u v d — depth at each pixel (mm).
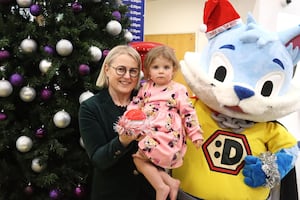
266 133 1643
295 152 1604
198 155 1604
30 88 1854
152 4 5879
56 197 1916
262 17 3609
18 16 1933
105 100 1453
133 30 2791
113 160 1310
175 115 1402
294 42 1562
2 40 1797
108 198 1429
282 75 1532
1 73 1808
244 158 1565
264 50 1514
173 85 1451
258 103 1466
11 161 2055
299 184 2096
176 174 1641
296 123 2449
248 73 1521
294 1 3799
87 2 2000
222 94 1480
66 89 2029
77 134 2084
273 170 1507
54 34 1868
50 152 1921
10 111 1914
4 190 2006
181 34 5574
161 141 1340
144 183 1474
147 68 1476
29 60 1896
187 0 5477
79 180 1966
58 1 1897
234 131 1601
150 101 1427
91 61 1946
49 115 1901
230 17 1615
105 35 2090
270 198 1677
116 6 2154
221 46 1587
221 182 1546
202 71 1585
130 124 1253
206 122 1637
